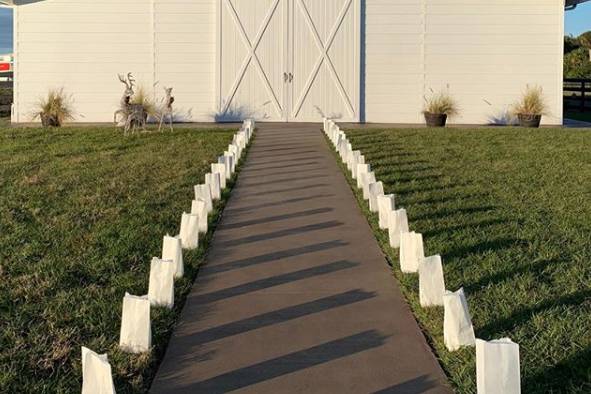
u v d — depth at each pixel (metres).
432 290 4.98
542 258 6.09
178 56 19.92
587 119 23.50
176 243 5.68
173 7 19.81
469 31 19.83
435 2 19.81
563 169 11.20
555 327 4.50
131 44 19.88
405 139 15.49
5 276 5.68
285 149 14.12
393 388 3.84
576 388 3.71
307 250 6.68
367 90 20.06
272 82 20.02
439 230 7.20
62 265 5.96
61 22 19.75
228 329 4.72
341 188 9.90
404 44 19.91
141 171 10.89
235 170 11.34
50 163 11.77
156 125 19.20
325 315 4.95
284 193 9.56
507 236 6.90
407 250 5.84
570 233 7.00
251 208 8.61
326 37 19.92
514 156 12.74
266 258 6.41
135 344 4.28
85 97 19.91
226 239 7.11
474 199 8.83
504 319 4.70
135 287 5.47
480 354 3.44
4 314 4.87
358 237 7.16
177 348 4.41
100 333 4.58
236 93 20.05
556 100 19.91
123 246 6.57
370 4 19.88
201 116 20.09
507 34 19.78
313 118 20.16
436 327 4.61
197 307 5.14
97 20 19.77
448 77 19.95
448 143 14.77
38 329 4.61
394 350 4.34
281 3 19.88
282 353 4.32
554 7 19.66
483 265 5.91
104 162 11.88
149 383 3.93
